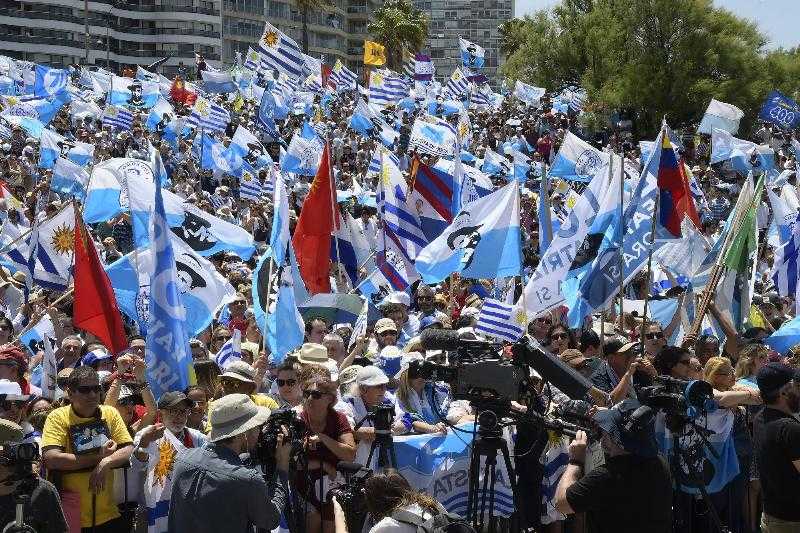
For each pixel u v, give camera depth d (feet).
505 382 23.99
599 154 73.26
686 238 49.57
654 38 179.11
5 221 57.67
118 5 412.36
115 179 51.37
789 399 25.07
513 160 102.42
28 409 28.96
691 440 28.19
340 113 168.04
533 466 29.27
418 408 29.73
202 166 93.81
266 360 33.94
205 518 21.59
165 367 29.35
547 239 46.73
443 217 52.60
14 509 20.98
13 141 110.11
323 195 44.09
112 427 25.90
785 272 49.83
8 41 387.14
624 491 20.98
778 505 24.36
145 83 149.28
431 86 195.42
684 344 34.81
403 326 43.01
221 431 22.20
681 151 119.65
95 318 33.32
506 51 384.27
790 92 186.70
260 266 38.01
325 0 363.15
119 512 25.82
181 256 38.88
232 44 440.45
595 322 43.06
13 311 48.34
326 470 26.12
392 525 19.61
